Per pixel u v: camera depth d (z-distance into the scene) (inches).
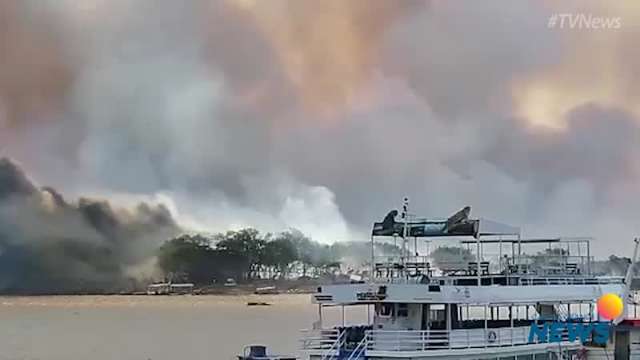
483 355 2256.4
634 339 2314.2
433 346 2199.8
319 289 2283.5
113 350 5994.1
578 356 2343.8
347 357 2210.9
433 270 2406.5
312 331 2351.1
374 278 2365.9
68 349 6166.3
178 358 5403.5
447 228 2325.3
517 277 2401.6
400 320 2258.9
